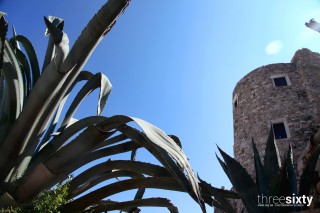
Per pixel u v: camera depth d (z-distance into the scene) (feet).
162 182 14.10
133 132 13.62
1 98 17.34
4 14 13.60
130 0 12.73
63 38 13.23
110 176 16.35
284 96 60.80
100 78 18.66
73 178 14.90
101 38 13.78
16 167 14.44
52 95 13.51
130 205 14.71
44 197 13.19
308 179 14.61
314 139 35.06
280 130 56.85
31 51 17.99
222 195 15.48
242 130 62.08
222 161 16.43
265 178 16.55
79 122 15.61
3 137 14.75
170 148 11.99
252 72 67.72
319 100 57.82
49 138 17.10
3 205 12.84
